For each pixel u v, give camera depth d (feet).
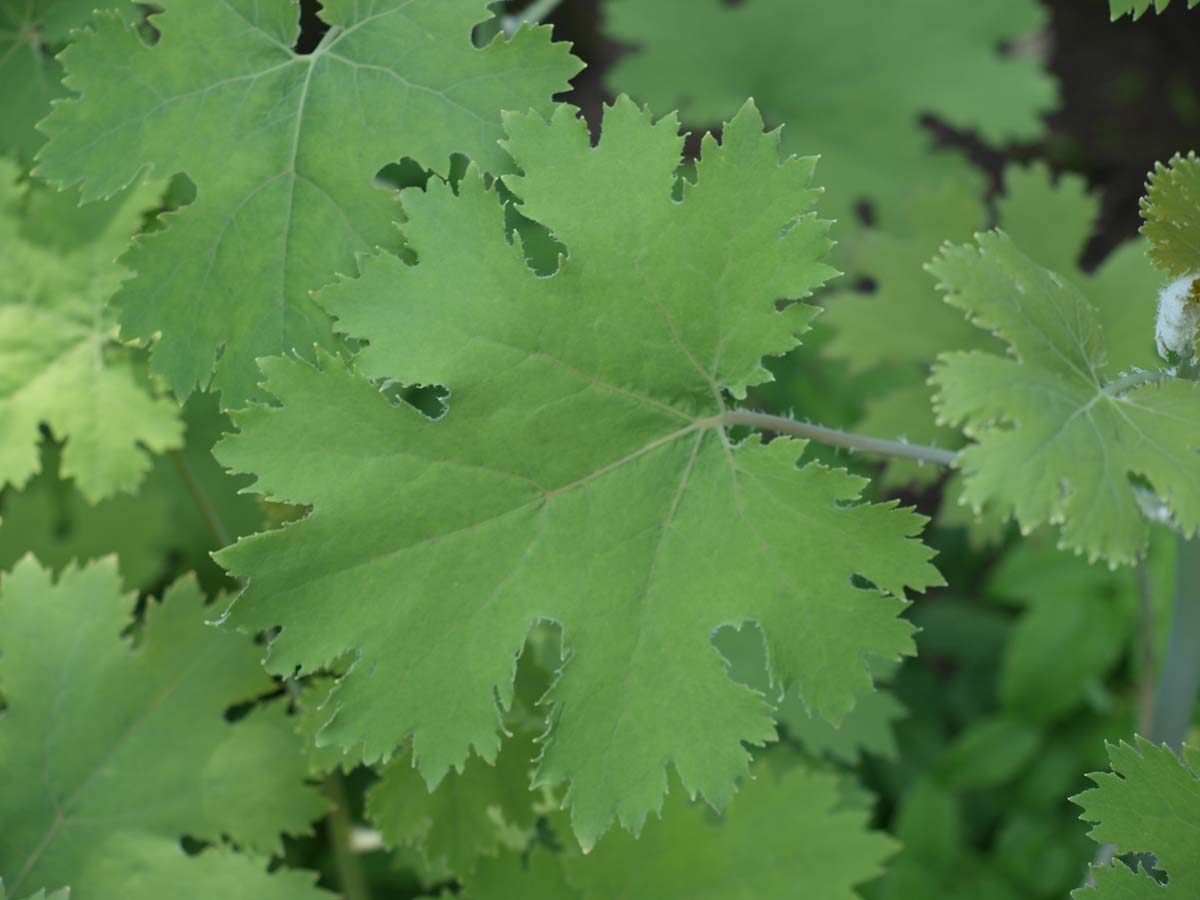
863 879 1.95
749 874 1.94
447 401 1.65
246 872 1.87
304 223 1.70
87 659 1.88
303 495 1.63
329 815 2.08
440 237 1.65
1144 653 2.11
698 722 1.66
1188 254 1.69
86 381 1.97
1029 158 5.38
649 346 1.68
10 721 1.86
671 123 1.66
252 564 1.61
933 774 3.15
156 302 1.69
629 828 1.65
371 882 2.52
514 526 1.66
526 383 1.66
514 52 1.70
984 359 1.59
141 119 1.70
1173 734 2.01
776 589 1.68
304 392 1.63
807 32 3.90
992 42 3.97
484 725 1.65
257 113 1.71
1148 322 2.29
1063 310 1.68
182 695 1.88
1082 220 2.37
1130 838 1.69
